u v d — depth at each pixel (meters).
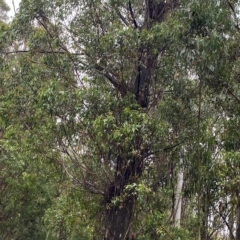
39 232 17.98
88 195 11.55
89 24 11.84
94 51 11.41
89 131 10.66
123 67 11.22
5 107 12.07
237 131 8.31
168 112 10.55
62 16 11.87
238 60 8.52
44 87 11.15
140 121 9.92
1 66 12.41
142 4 12.23
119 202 10.97
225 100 8.67
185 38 8.32
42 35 11.91
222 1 8.28
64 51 11.79
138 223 11.14
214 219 9.84
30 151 11.60
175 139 10.58
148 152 10.96
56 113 10.62
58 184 13.15
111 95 10.95
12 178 15.45
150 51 11.10
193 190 9.07
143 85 11.51
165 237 10.33
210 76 8.49
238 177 7.86
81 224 11.53
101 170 11.30
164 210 11.52
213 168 8.25
